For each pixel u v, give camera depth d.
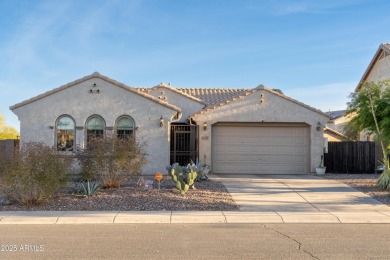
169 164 20.25
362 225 10.70
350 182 18.17
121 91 20.30
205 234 9.47
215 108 21.58
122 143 15.68
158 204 12.88
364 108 16.88
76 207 12.55
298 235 9.42
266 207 12.91
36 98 19.94
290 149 22.03
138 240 8.82
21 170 12.48
